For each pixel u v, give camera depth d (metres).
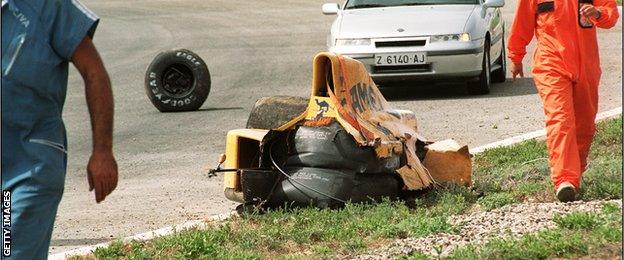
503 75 20.34
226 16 37.88
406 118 10.66
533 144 12.80
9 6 5.36
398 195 10.03
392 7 18.94
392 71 17.98
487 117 16.27
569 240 7.32
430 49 17.86
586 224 7.89
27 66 5.35
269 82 21.73
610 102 16.91
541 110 16.67
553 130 9.21
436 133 15.12
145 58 27.41
